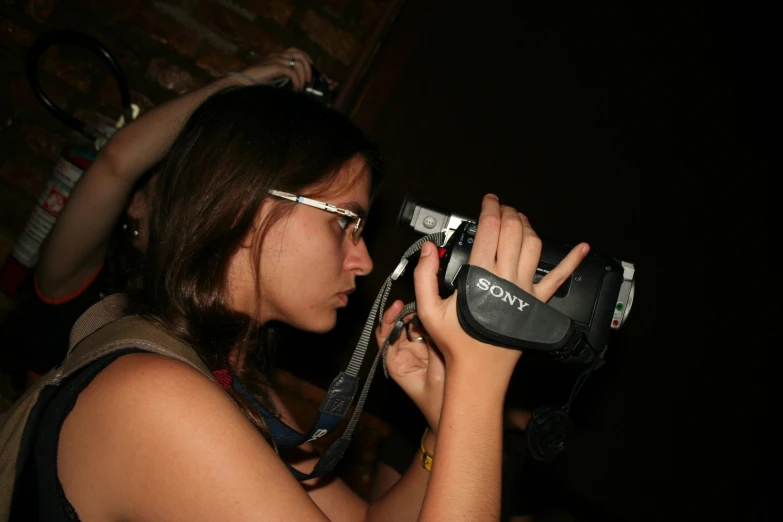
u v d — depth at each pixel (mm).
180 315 634
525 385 1619
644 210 1605
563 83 1635
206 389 515
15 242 1436
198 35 1556
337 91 1477
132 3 1536
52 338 1127
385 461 1229
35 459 503
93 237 1057
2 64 1529
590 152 1624
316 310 718
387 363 836
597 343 724
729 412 1593
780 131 1559
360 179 734
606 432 1628
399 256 1650
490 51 1649
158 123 1036
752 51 1571
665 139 1604
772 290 1569
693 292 1595
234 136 676
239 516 470
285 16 1573
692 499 1604
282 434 783
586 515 1630
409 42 1642
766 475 1575
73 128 1403
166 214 693
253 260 670
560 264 633
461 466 534
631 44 1616
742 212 1578
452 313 590
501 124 1644
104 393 493
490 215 623
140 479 472
